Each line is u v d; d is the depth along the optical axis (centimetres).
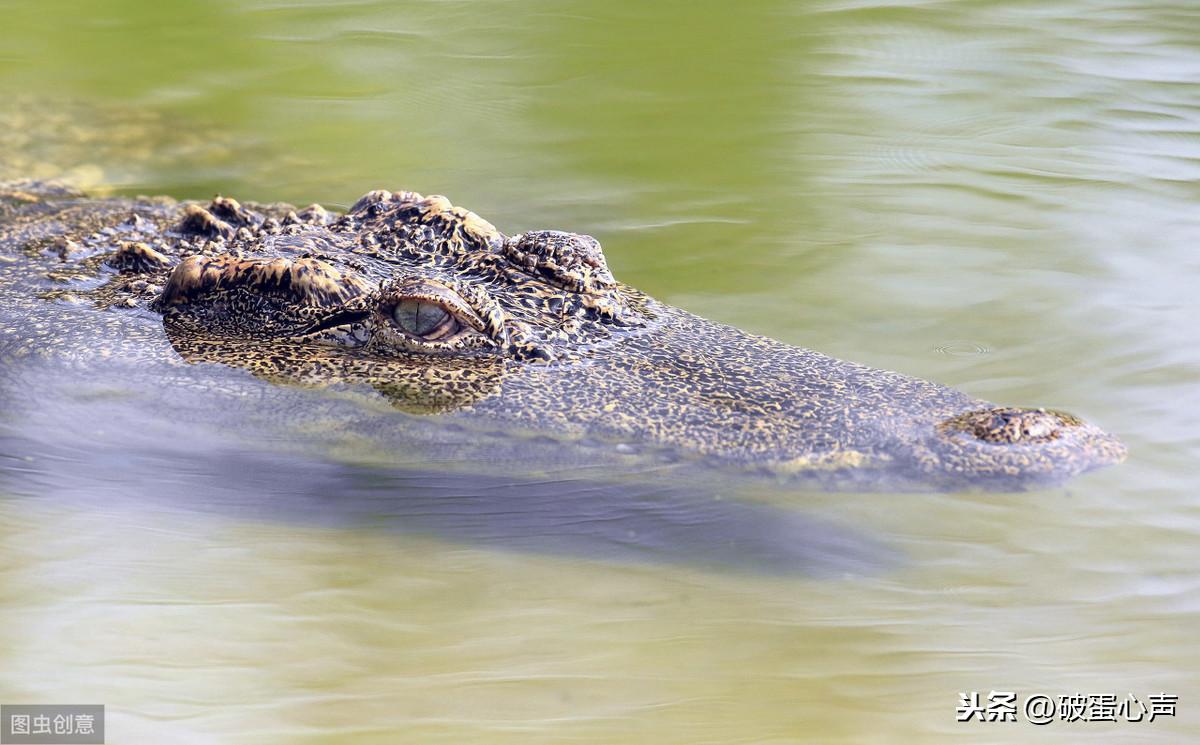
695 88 4188
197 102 4047
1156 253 2834
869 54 4494
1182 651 1580
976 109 3938
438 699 1534
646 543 1786
